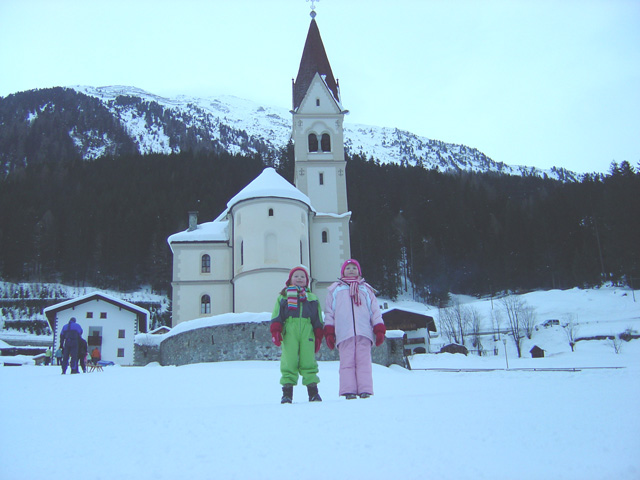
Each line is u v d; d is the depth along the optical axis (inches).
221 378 713.6
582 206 4756.4
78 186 5698.8
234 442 209.2
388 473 172.4
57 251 4884.4
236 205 1720.0
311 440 208.1
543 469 173.0
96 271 4840.1
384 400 286.7
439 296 4741.6
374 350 1300.4
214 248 1868.8
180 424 242.7
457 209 5610.2
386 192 6018.7
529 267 4766.2
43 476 176.7
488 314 3757.4
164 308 4525.1
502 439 203.0
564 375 528.7
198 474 175.8
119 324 2046.0
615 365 1761.8
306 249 1749.5
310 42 2203.5
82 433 232.7
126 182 5836.6
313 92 2110.0
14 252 4687.5
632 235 3740.2
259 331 1272.1
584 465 175.2
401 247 5329.7
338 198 2023.9
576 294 3831.2
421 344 2755.9
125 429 237.8
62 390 549.3
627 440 196.9
